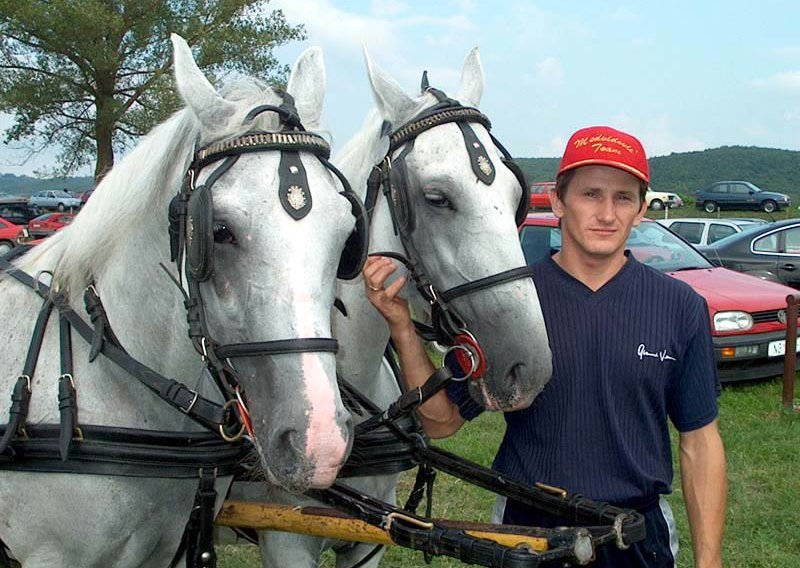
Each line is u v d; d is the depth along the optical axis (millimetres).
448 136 2486
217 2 20906
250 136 1912
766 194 34844
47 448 2092
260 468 2186
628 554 2332
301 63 2256
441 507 4906
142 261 2176
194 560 2309
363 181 2795
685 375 2338
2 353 2297
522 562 1909
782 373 7605
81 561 2191
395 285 2486
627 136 2262
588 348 2303
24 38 20219
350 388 2717
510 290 2336
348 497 2270
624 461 2283
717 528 2322
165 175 2119
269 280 1798
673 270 8195
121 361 2162
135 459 2135
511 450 2494
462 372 2512
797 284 9953
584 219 2268
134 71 20734
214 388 2359
